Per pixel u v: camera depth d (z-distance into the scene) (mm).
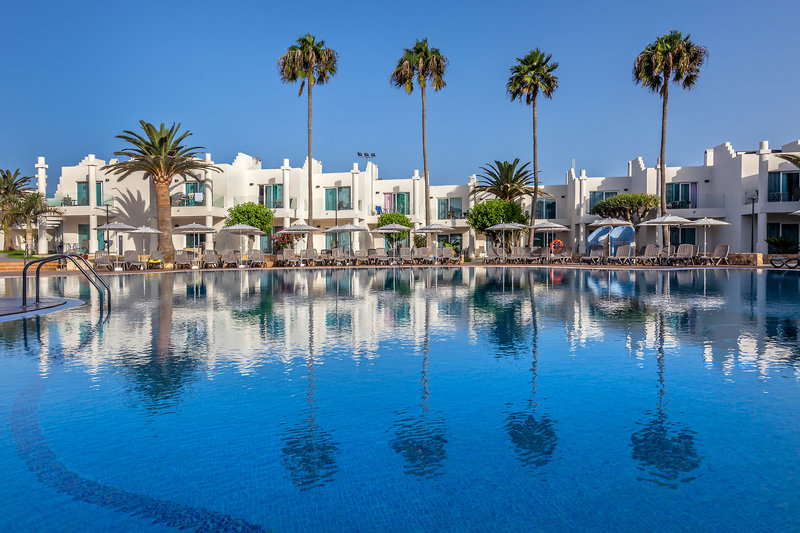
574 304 10375
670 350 5875
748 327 7434
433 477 2775
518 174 38062
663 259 28859
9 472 2879
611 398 4098
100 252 26859
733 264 28188
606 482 2705
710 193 37688
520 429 3457
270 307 10156
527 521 2342
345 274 22703
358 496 2582
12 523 2369
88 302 11312
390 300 11352
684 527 2287
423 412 3811
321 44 33219
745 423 3531
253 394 4277
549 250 31656
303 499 2555
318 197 39781
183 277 21266
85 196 37469
